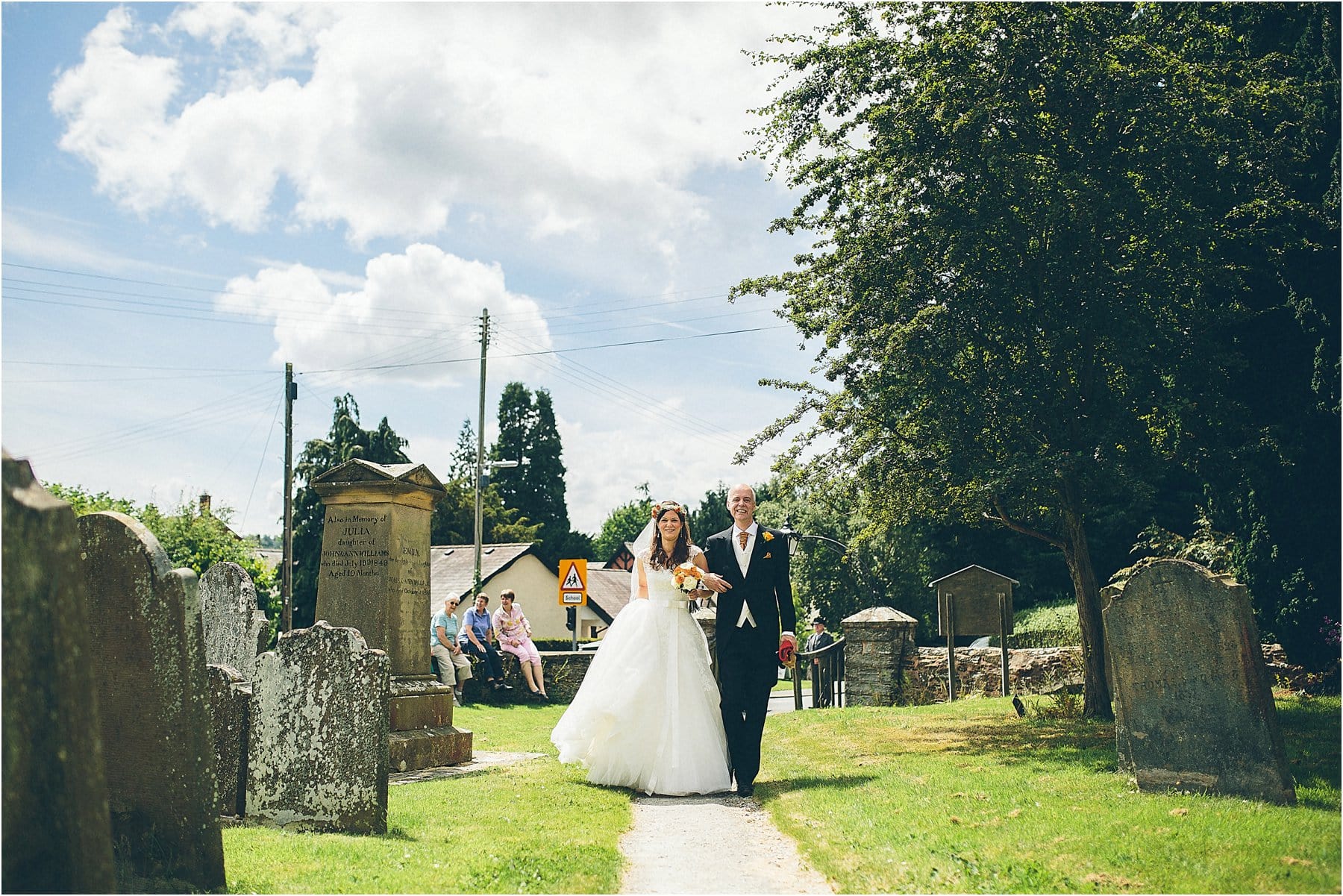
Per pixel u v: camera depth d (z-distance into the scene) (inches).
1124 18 474.9
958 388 428.5
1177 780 285.1
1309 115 486.9
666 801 326.3
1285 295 528.4
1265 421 534.3
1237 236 479.8
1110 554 1013.2
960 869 215.0
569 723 355.3
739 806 313.9
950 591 717.3
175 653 208.4
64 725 153.3
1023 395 428.8
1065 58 435.8
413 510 457.7
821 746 454.6
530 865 220.8
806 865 235.0
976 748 411.2
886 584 1364.4
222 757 284.5
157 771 208.4
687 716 343.9
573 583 1107.9
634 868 233.3
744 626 349.1
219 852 205.0
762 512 1478.8
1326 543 533.6
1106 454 410.3
